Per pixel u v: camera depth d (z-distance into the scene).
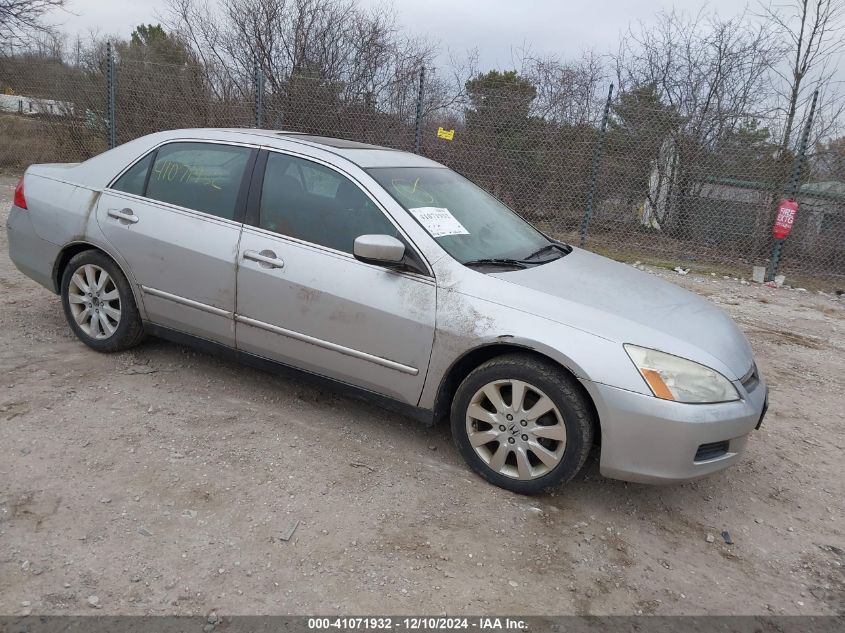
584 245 10.37
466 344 3.34
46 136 13.54
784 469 4.04
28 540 2.71
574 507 3.39
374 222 3.63
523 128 10.20
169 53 14.09
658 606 2.75
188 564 2.68
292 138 4.10
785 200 9.30
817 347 6.59
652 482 3.15
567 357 3.14
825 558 3.21
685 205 10.22
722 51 10.59
